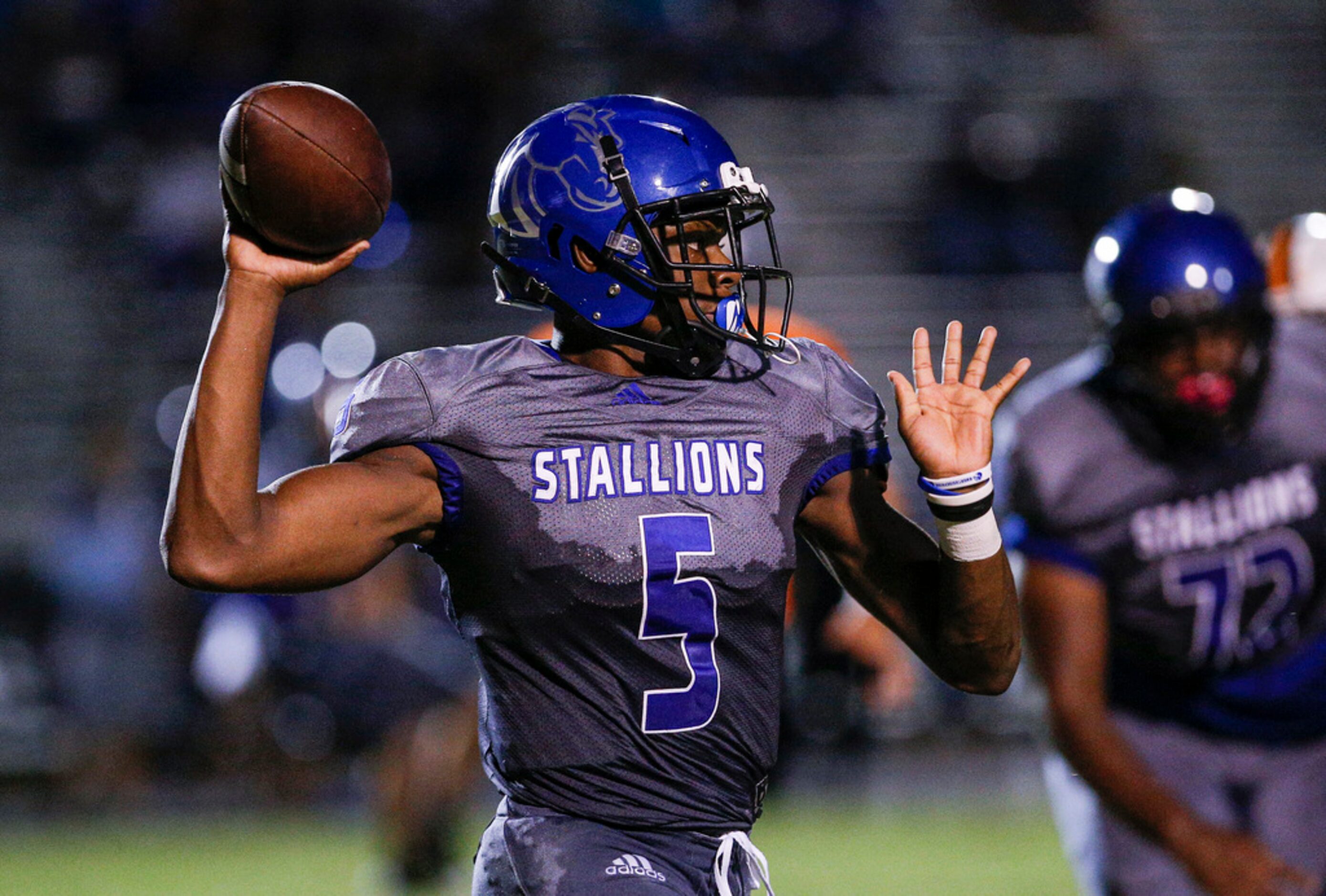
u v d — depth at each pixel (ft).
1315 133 155.33
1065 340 132.87
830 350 29.60
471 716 65.87
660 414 27.48
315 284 26.45
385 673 73.97
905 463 119.24
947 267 136.26
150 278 132.46
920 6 154.30
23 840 87.51
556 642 26.84
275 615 77.61
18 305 133.28
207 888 69.92
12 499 126.82
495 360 27.68
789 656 66.23
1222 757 39.75
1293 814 39.34
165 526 24.98
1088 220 137.28
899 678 67.51
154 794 101.50
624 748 26.71
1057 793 40.91
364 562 26.12
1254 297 37.09
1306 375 38.73
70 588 105.91
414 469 26.81
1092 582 38.60
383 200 26.89
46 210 138.00
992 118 138.82
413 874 66.18
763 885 28.35
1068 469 38.60
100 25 140.15
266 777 97.91
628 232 28.04
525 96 135.64
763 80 147.84
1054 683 38.37
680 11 147.13
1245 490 38.47
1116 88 147.84
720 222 28.73
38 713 103.50
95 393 129.08
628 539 26.68
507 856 26.99
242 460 24.85
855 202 144.25
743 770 27.53
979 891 66.39
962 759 109.19
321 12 137.39
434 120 133.80
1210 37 159.43
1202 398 37.22
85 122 139.23
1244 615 38.88
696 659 26.86
